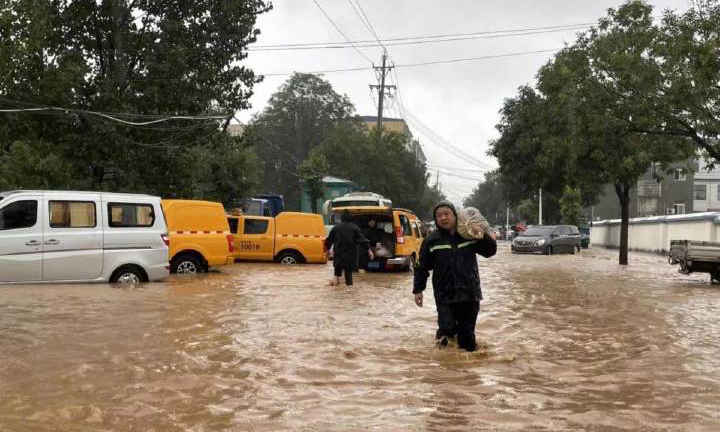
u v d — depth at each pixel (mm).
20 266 11359
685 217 34500
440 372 5781
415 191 62906
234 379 5363
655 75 15258
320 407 4629
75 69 19047
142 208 12562
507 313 9766
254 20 23203
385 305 10297
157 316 8500
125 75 21812
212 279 14273
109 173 21328
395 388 5191
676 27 15117
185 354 6246
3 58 16297
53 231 11648
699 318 9609
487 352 6648
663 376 5801
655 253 39094
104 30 21719
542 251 33125
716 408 4773
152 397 4820
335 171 54781
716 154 15875
